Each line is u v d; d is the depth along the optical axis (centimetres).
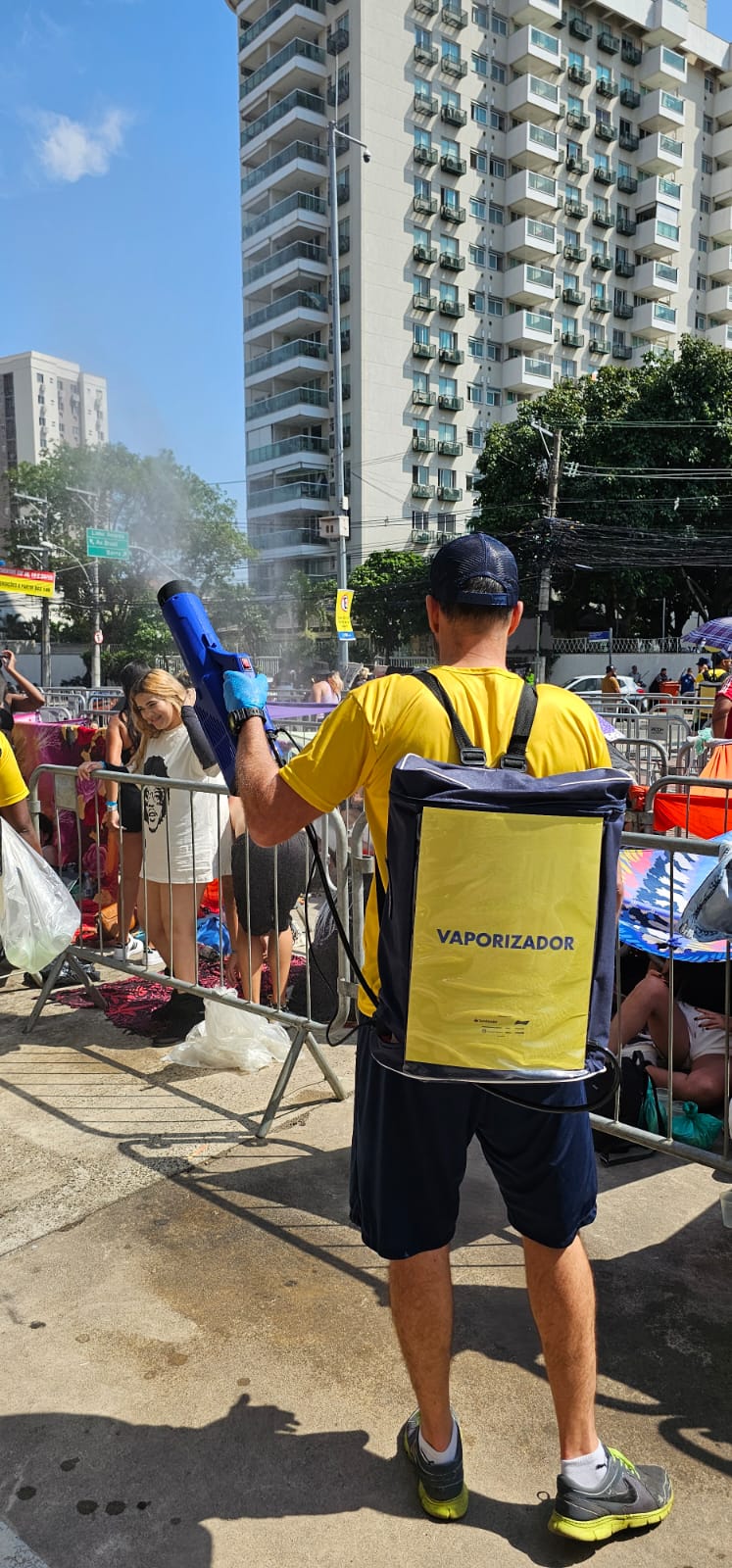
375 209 4747
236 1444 200
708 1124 311
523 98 5050
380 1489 189
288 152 4884
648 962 382
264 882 385
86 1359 225
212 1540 178
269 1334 233
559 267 5403
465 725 160
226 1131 335
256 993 402
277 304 5062
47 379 10606
